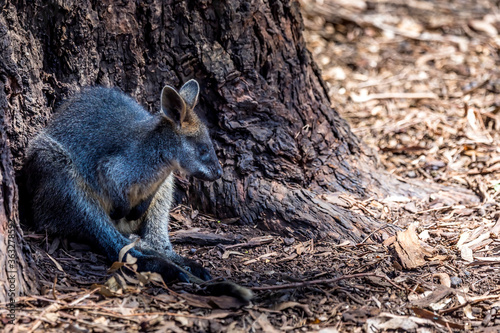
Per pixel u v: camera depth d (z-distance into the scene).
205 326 7.18
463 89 17.62
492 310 7.95
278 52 11.09
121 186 9.10
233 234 10.08
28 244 8.52
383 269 8.92
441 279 8.62
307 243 9.78
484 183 12.18
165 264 8.48
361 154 12.22
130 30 10.06
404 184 11.90
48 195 8.86
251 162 10.66
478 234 10.07
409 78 18.69
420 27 22.83
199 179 9.93
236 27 10.55
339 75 19.09
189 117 9.48
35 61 9.28
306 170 11.09
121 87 10.29
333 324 7.46
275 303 7.77
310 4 23.94
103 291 7.62
